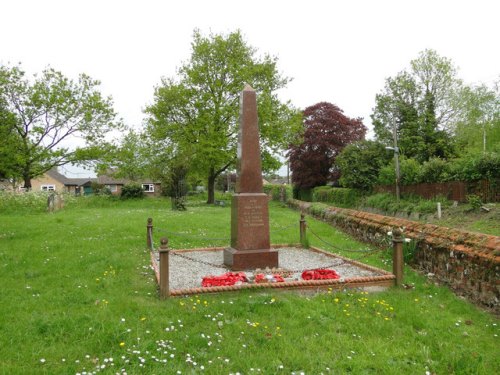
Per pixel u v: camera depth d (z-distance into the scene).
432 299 6.76
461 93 31.52
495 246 6.61
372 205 22.45
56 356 4.34
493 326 5.62
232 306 5.95
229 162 30.50
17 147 30.70
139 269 8.43
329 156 40.31
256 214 9.02
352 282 7.20
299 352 4.55
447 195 17.30
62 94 31.75
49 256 9.54
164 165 30.05
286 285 6.90
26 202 24.28
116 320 5.25
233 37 29.62
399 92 33.22
